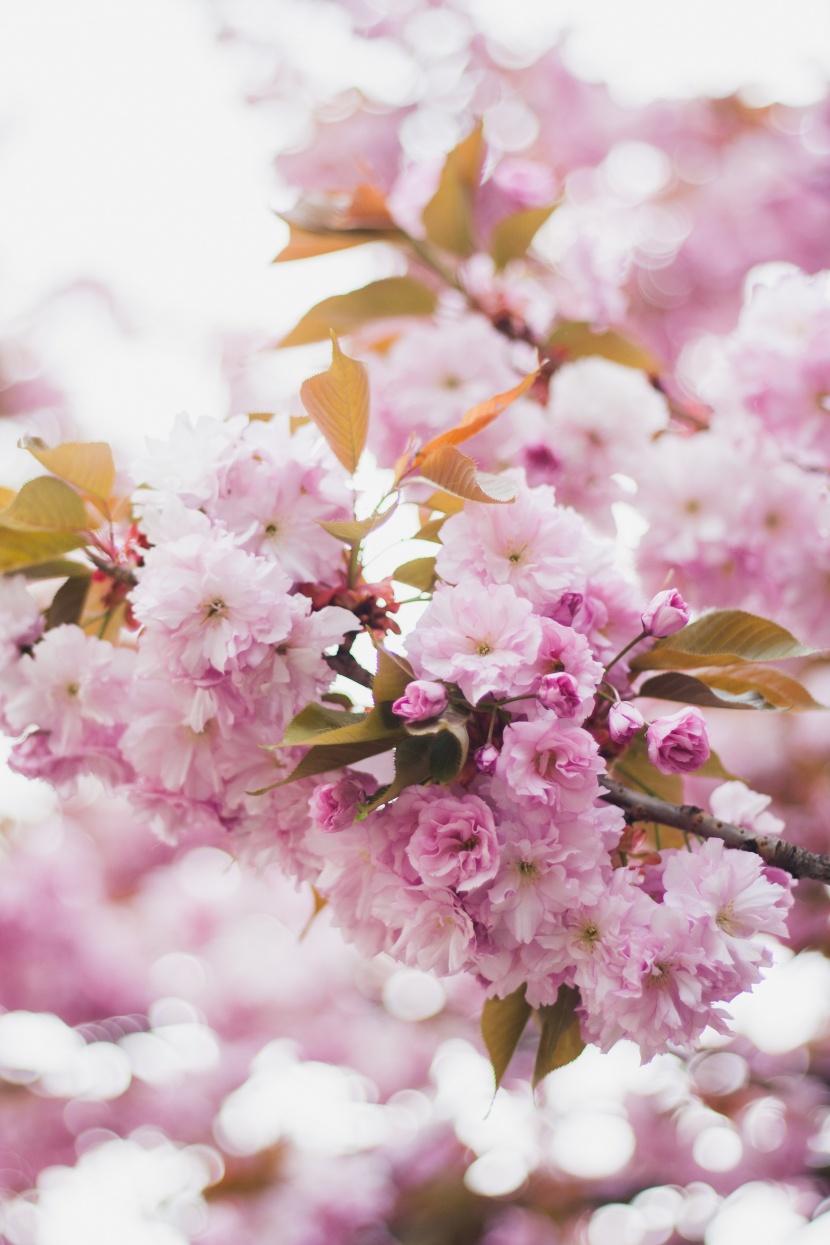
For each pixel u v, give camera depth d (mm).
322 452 1541
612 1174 3115
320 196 1856
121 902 3695
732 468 1715
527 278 1891
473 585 1478
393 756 1503
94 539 1591
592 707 1477
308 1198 3209
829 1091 2826
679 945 1463
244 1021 3631
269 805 1526
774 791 2904
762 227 3480
